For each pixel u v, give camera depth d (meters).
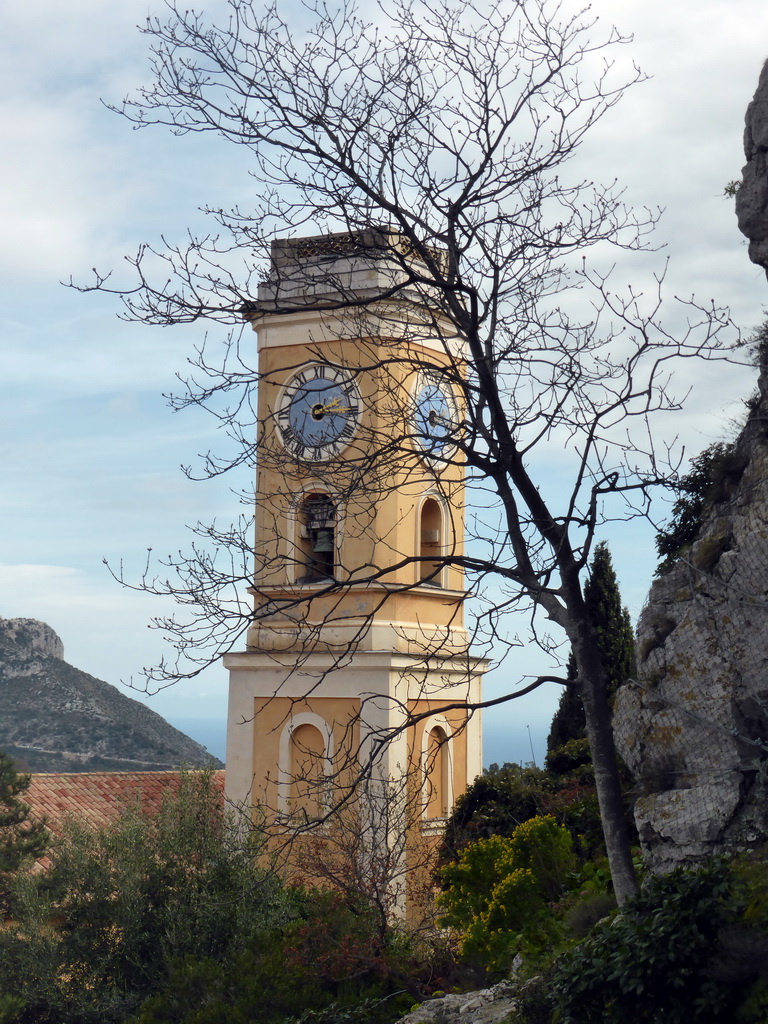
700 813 12.17
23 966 24.72
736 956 10.32
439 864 26.67
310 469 14.64
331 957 19.98
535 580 13.14
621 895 12.37
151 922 24.66
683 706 12.58
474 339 13.12
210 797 27.59
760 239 13.56
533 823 18.50
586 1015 10.98
